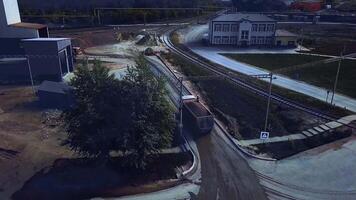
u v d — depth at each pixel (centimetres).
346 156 3822
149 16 13688
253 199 3219
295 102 5291
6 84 6334
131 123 3275
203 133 4453
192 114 4459
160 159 3878
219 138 4391
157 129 3472
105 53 8850
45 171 3644
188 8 15050
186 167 3759
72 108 3575
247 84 6269
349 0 17375
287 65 7569
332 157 3822
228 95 5806
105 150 3384
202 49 9431
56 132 4462
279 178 3512
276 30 10344
